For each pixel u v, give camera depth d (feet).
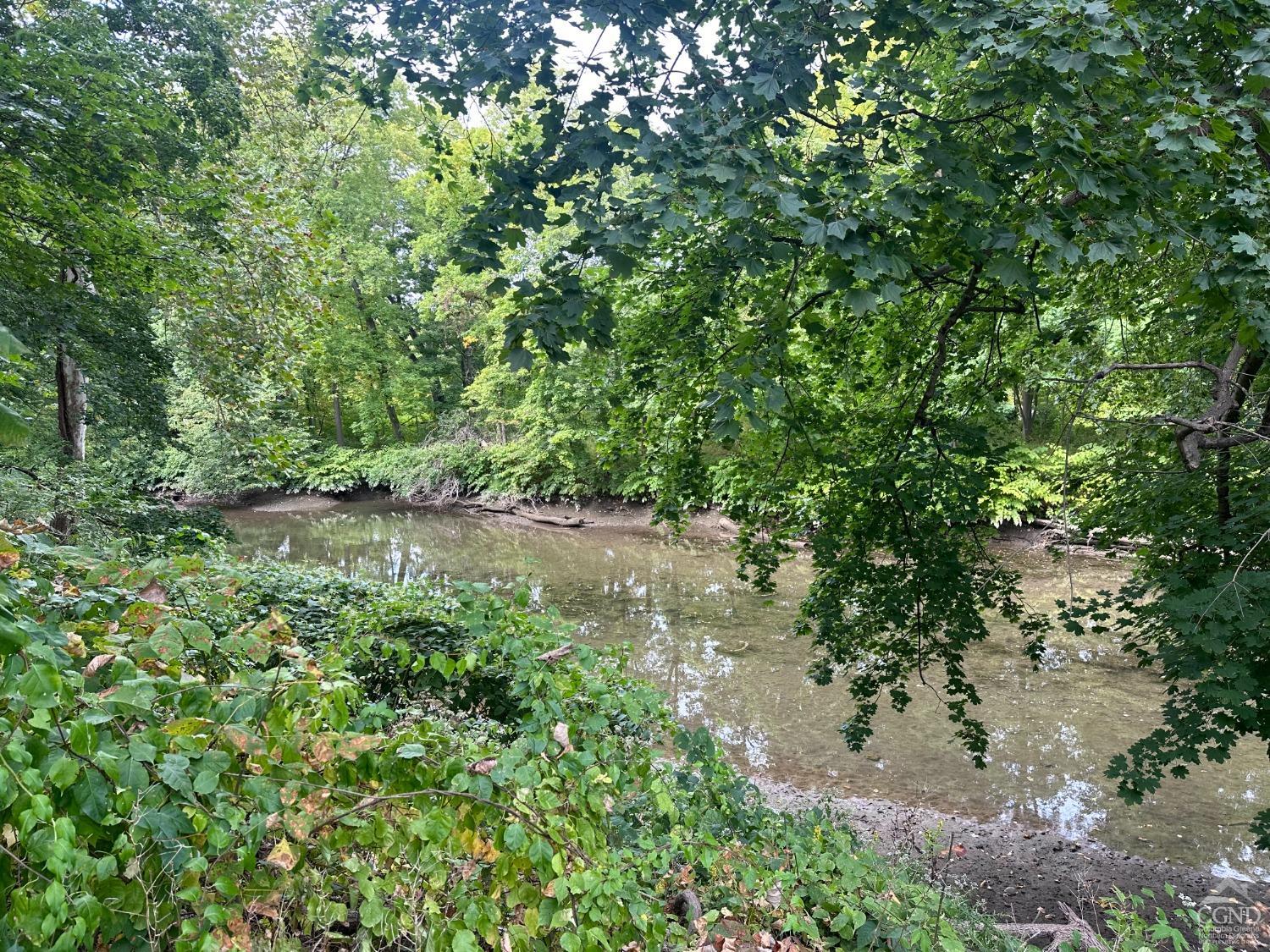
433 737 6.69
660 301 19.85
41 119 18.45
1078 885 20.24
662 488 21.68
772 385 11.64
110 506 23.54
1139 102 10.89
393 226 99.45
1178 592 16.26
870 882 8.56
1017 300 18.11
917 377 22.20
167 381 37.04
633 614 48.03
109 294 24.64
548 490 91.71
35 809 3.83
